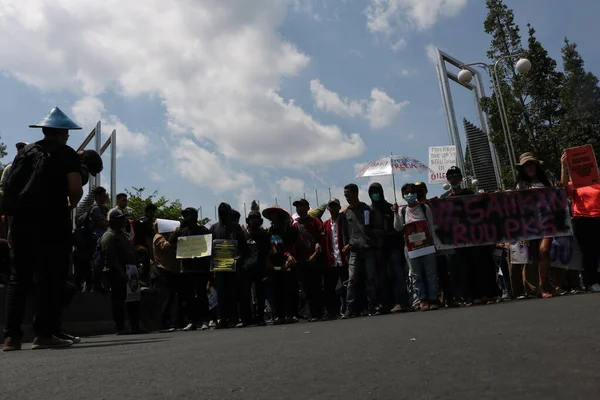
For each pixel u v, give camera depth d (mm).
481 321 4230
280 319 9094
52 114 5160
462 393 1607
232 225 9094
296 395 1795
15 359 4074
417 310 8680
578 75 24500
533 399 1470
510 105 23484
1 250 7785
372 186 8875
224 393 1960
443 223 8594
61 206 5074
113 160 21062
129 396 2064
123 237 8648
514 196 8570
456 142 24031
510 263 8945
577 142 23125
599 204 8289
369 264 8680
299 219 9430
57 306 5211
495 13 23844
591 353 2189
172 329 9375
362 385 1871
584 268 8445
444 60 24469
